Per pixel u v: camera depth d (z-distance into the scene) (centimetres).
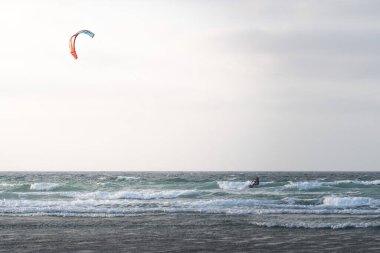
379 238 1847
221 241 1773
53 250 1588
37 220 2291
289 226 2128
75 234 1909
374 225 2142
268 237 1862
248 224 2186
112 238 1823
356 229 2066
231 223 2219
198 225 2161
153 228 2072
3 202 2881
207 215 2502
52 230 2005
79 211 2606
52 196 3625
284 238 1841
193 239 1811
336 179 8475
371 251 1600
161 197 3694
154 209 2684
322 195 3756
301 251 1595
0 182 6556
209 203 2966
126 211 2619
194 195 3759
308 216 2477
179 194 3734
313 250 1612
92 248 1627
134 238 1825
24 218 2358
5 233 1922
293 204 3084
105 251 1577
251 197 3619
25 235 1878
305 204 3102
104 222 2245
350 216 2484
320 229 2062
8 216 2427
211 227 2106
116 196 3666
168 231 1995
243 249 1623
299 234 1934
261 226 2134
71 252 1559
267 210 2662
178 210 2655
